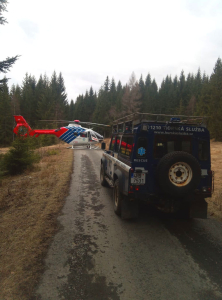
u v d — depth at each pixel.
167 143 4.75
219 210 6.02
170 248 3.96
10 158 11.27
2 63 6.84
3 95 54.47
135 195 4.59
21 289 2.82
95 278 3.07
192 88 65.75
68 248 3.89
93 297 2.69
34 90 79.62
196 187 4.40
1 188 8.38
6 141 53.09
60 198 6.88
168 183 4.29
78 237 4.34
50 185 8.41
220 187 8.34
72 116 84.12
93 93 87.25
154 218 5.47
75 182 9.05
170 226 4.97
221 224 5.11
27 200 6.68
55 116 66.12
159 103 63.06
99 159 16.48
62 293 2.76
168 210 4.76
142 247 3.98
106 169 8.05
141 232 4.62
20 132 12.39
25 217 5.35
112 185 6.53
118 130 7.04
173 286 2.92
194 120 5.43
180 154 4.31
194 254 3.76
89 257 3.61
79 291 2.80
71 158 16.41
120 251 3.82
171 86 76.69
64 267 3.32
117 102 51.16
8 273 3.15
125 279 3.06
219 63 52.53
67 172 10.92
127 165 4.96
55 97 74.31
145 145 4.69
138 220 5.31
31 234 4.41
